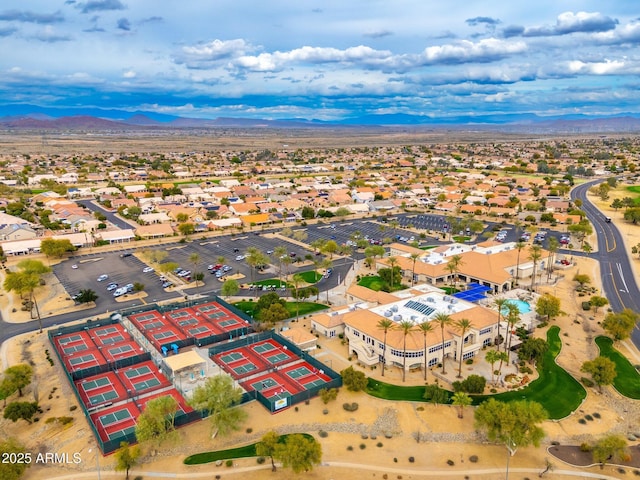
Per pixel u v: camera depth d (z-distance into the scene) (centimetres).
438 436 10425
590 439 10438
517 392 12006
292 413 11256
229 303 17925
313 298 18400
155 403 9975
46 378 12781
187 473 9288
